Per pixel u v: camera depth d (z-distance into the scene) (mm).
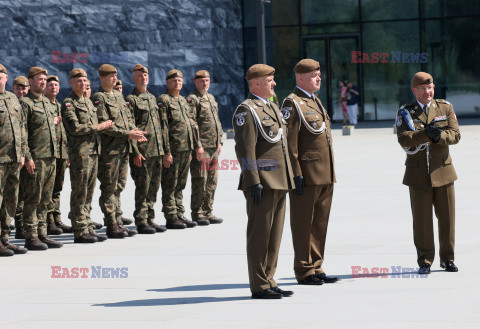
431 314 10117
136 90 18219
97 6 50188
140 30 50688
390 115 56375
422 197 12852
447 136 12562
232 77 53500
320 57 56469
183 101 18688
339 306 10711
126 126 17469
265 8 55875
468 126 48031
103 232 18500
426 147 12719
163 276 13250
